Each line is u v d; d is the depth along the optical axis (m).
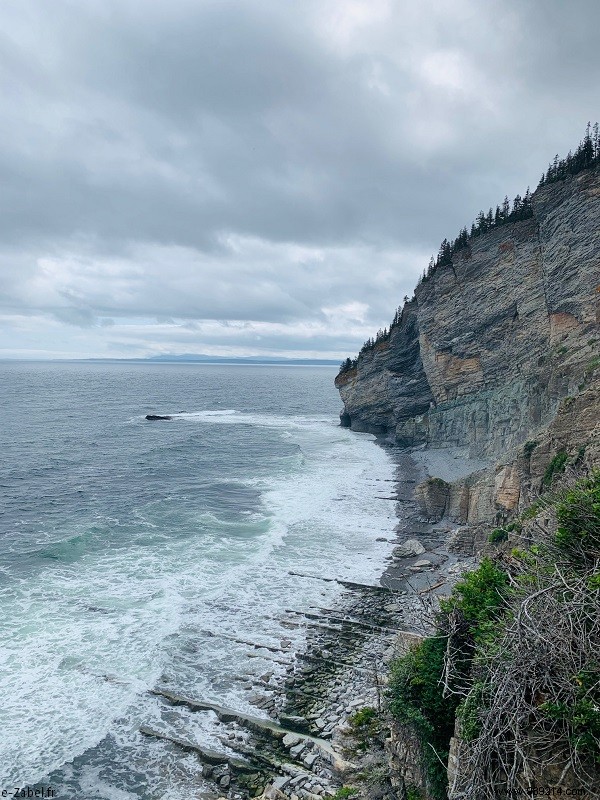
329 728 20.30
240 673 23.67
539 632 9.12
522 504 31.84
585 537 11.58
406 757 13.73
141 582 31.55
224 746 19.56
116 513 44.81
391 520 44.03
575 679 8.62
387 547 38.12
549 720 8.70
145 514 44.53
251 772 18.42
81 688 22.20
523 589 10.94
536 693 9.05
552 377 46.72
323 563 35.19
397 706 13.30
